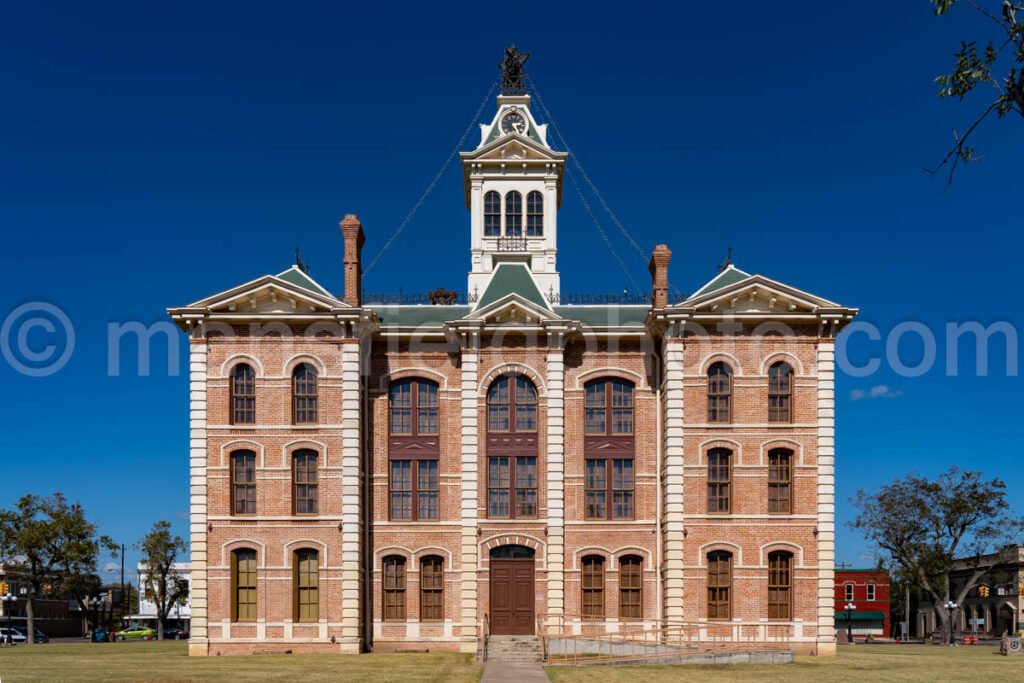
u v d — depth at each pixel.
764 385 43.78
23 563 83.00
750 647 42.00
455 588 44.78
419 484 45.75
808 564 42.66
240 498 43.88
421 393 46.50
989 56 13.80
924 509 82.31
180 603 108.31
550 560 44.34
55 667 34.94
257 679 29.73
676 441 43.38
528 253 55.12
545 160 55.62
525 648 41.38
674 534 42.78
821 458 43.22
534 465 45.47
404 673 32.41
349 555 43.19
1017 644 50.25
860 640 103.56
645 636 44.00
